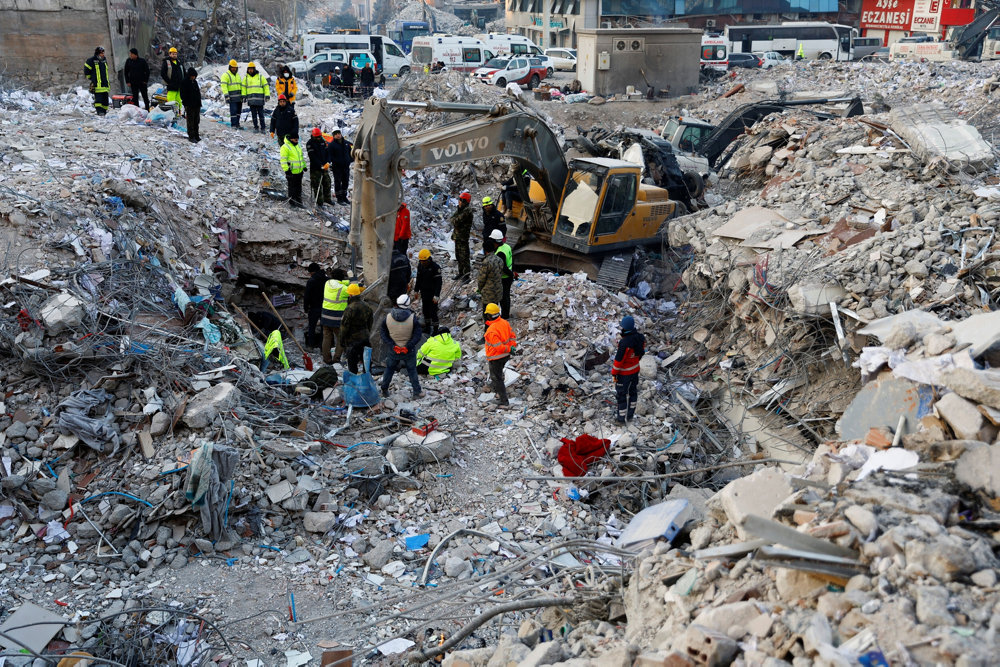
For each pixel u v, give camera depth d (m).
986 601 4.81
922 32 55.28
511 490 10.33
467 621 7.95
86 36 25.56
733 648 5.12
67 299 10.83
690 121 24.45
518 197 17.08
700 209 18.98
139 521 9.03
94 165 15.18
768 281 12.23
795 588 5.50
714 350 13.48
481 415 11.98
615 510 10.16
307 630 7.89
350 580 8.68
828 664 4.62
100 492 9.27
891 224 12.46
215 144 18.95
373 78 32.53
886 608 4.91
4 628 7.57
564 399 12.38
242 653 7.57
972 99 27.02
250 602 8.23
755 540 6.27
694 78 38.69
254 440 10.05
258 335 14.26
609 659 5.54
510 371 13.14
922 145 14.10
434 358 12.72
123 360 10.55
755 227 13.87
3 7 24.39
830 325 11.41
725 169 21.66
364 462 10.12
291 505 9.42
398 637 7.79
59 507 9.16
